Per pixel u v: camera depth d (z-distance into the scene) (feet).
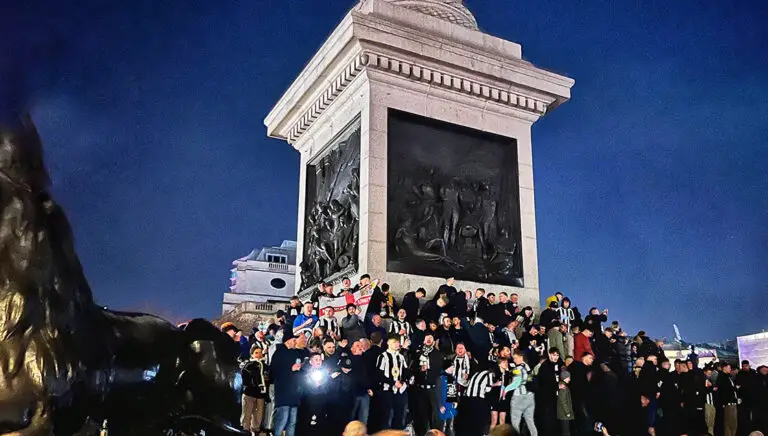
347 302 55.77
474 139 70.79
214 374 25.63
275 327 60.23
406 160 66.33
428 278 63.82
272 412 46.11
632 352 67.26
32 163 19.13
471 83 70.18
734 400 65.21
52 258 19.76
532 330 59.21
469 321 56.08
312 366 44.73
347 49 66.44
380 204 63.57
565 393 52.90
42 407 18.97
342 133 71.20
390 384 46.34
